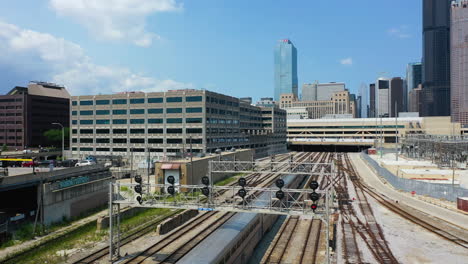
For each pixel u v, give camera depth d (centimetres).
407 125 16338
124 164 8988
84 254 2966
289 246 3491
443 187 5453
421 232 3862
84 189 4572
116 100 10056
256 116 14162
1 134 12244
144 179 6694
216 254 2569
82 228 3853
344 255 3186
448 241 3547
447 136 10188
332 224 4119
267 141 14375
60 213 4144
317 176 8631
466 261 3025
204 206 2912
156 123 9662
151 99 9719
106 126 10144
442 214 4584
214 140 9850
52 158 10194
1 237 3300
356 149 17612
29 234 3516
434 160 9219
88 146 10338
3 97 12144
